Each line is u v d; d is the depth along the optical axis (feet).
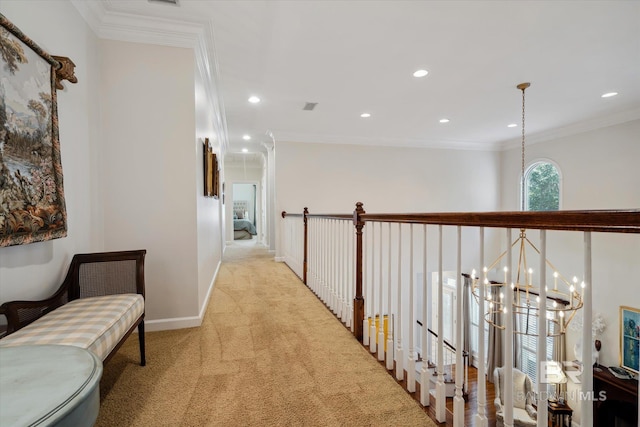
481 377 3.68
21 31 4.56
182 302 8.08
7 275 4.54
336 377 5.59
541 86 11.73
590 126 16.47
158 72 7.84
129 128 7.68
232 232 29.99
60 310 4.82
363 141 20.24
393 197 20.85
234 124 17.03
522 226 3.12
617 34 8.23
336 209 19.86
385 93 12.37
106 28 7.38
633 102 13.50
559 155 18.38
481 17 7.50
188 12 7.29
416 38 8.42
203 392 5.08
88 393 1.96
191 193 8.11
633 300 14.06
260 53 9.16
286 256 17.81
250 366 5.95
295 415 4.54
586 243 2.52
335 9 7.20
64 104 6.01
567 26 7.88
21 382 2.03
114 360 6.17
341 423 4.39
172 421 4.39
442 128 17.97
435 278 20.01
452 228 20.75
